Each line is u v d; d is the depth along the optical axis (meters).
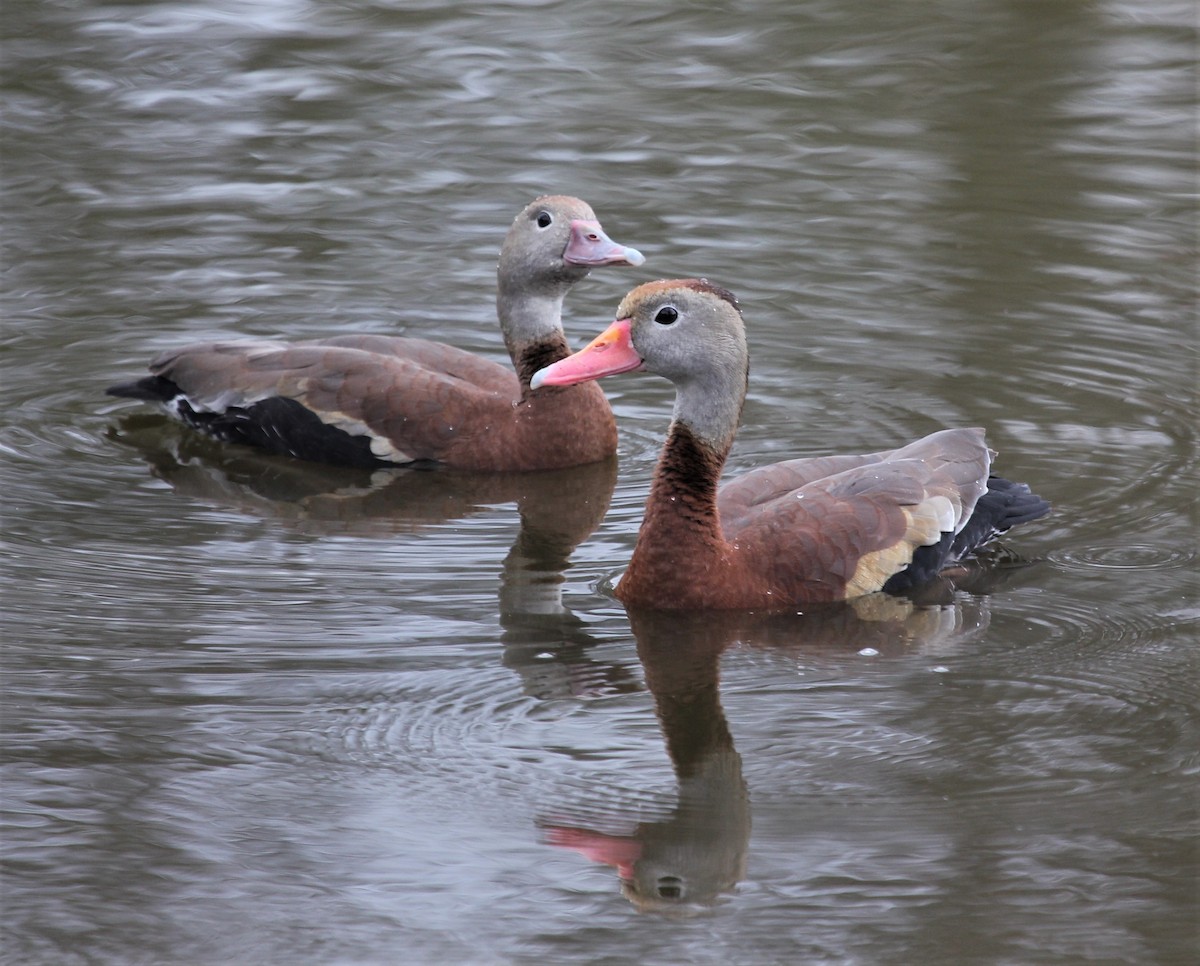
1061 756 9.61
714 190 20.16
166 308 17.53
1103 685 10.41
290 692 10.37
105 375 16.27
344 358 15.05
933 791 9.30
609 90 23.06
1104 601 11.62
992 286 17.77
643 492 14.13
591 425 14.67
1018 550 12.54
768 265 18.33
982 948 8.11
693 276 18.09
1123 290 17.62
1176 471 13.86
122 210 19.67
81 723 9.97
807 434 14.78
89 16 25.25
